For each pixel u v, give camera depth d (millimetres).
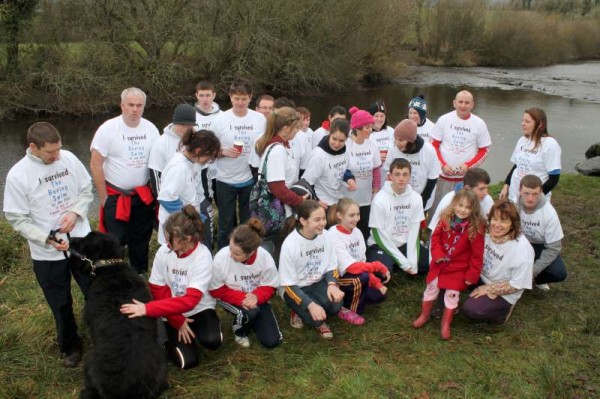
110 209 5016
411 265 5105
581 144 14961
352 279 4613
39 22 18141
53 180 3932
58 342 4113
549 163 5531
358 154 5613
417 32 33094
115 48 19109
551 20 34625
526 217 4984
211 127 5852
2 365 4047
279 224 4988
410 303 5059
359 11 23094
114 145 4883
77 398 3693
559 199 8375
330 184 5422
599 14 38500
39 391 3779
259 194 4957
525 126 5688
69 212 4020
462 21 32438
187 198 4684
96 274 3711
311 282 4539
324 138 5395
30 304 4984
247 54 20953
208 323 4141
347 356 4223
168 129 4945
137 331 3439
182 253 3959
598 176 10453
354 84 25938
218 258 4160
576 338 4465
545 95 23188
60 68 18062
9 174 3797
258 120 5812
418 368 4074
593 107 20375
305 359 4199
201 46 20375
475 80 27844
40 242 3775
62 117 18266
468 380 3928
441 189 6449
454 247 4434
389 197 5078
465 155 6332
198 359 4129
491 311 4527
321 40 22844
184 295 3854
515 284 4422
